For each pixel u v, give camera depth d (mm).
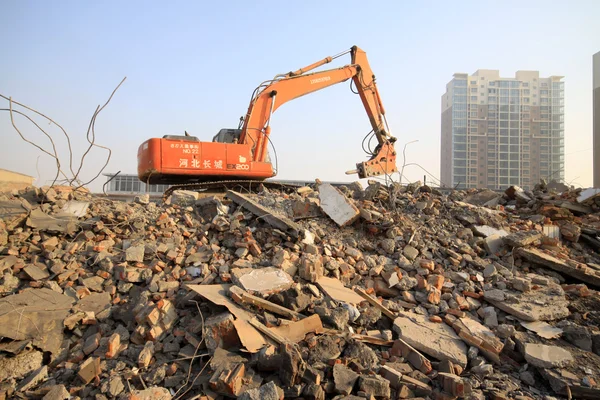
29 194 6809
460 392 3652
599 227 8938
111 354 3902
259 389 3350
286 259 5535
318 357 3891
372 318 4723
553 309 5086
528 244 6953
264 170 10906
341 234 6918
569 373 4012
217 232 6512
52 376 3736
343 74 12914
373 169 12602
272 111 11648
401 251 6473
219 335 3979
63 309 4340
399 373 3855
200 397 3391
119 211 6754
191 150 10070
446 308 5152
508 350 4496
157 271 5258
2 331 3801
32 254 5371
